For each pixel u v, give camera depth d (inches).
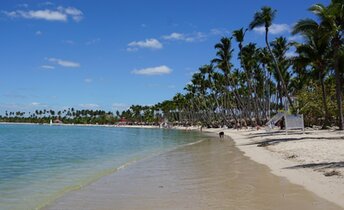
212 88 4581.7
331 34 1446.9
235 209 418.9
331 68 1811.0
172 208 436.8
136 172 761.0
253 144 1428.4
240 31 2866.6
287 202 437.1
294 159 821.2
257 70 3627.0
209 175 683.4
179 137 2596.0
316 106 2250.2
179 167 821.2
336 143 1074.7
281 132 2017.7
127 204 465.7
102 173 771.4
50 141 2208.4
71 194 537.3
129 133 3779.5
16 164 990.4
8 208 468.4
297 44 1835.6
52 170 859.4
